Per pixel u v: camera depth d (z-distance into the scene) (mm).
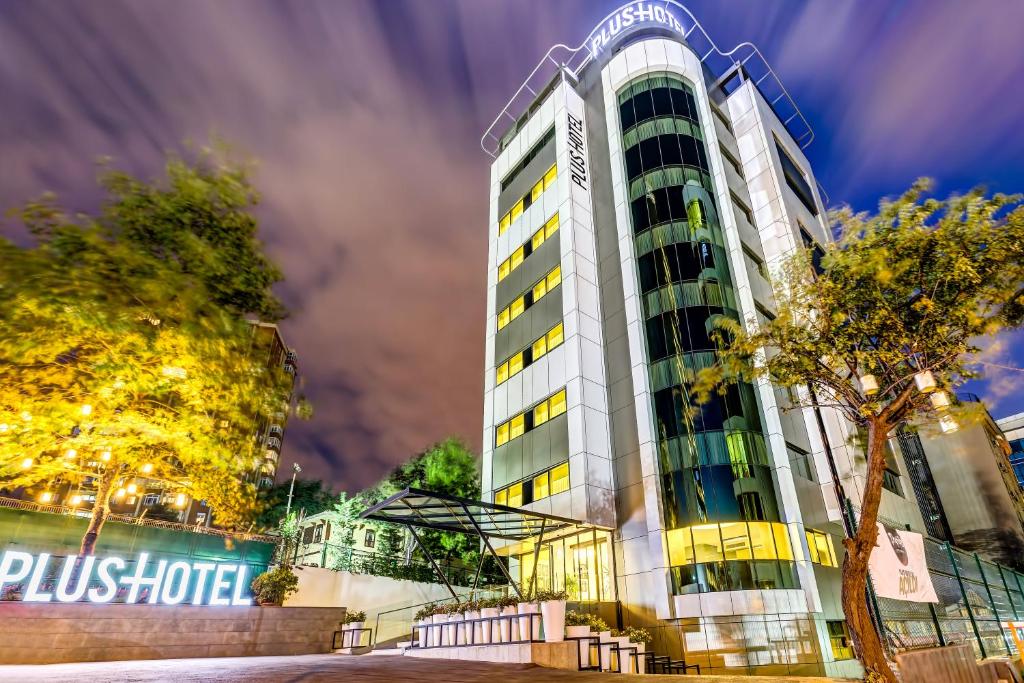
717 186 31562
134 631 14633
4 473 13258
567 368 28797
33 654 13039
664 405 25891
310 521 44719
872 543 9547
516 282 35812
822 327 11398
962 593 16203
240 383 11109
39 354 9492
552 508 26406
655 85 35156
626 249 30812
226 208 10547
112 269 8641
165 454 15852
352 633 18562
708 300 27234
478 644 13961
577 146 36406
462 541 33375
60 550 20406
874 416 10562
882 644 11000
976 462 41000
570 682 9344
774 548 21766
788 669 19438
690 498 23297
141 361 10133
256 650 16672
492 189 42656
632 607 22922
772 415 24562
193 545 23219
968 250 10367
